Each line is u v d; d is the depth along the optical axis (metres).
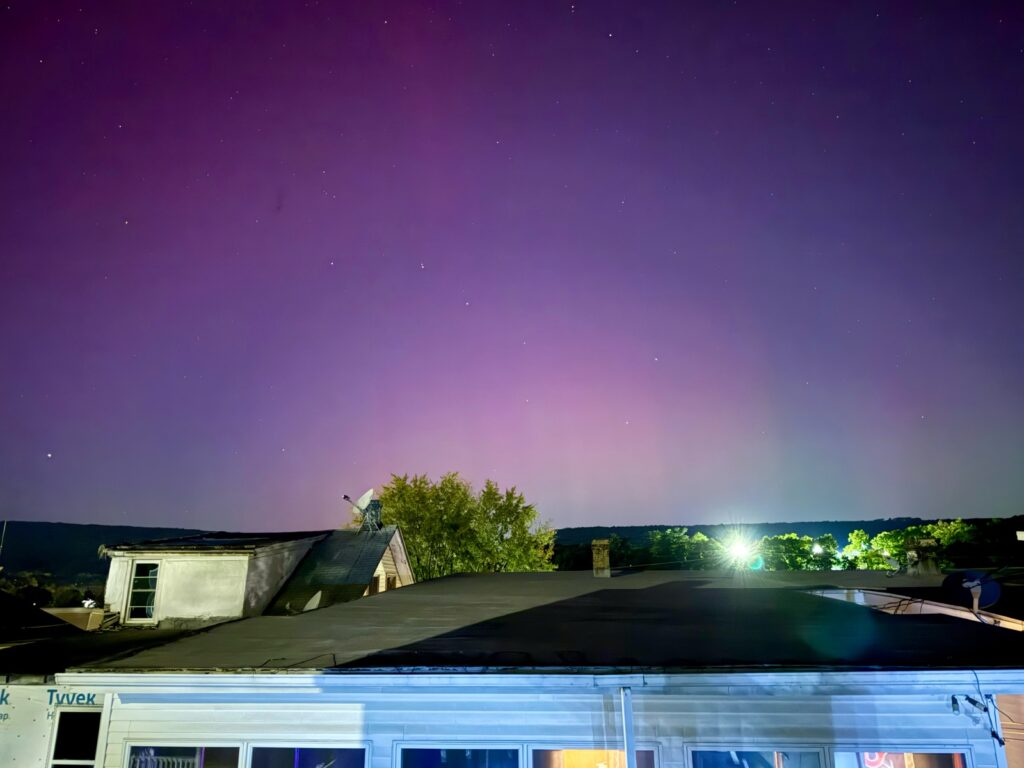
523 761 8.63
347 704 8.95
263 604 18.31
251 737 8.96
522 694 8.79
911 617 10.73
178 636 10.96
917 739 8.23
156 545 18.20
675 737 8.55
